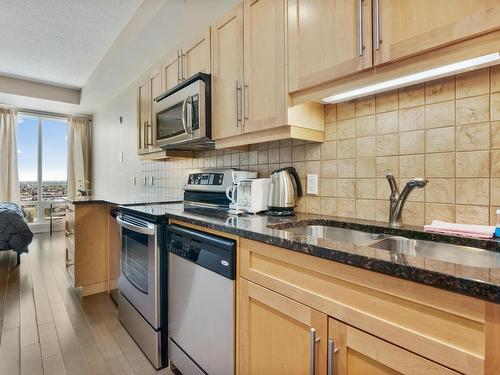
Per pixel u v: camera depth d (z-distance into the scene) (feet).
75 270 8.57
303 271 3.07
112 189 15.80
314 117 4.91
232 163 7.36
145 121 9.05
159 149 8.30
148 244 5.62
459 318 1.97
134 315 6.27
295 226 4.47
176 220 5.29
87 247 8.78
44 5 8.66
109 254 8.83
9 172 17.21
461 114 3.60
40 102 16.34
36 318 7.29
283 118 4.44
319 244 2.88
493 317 1.82
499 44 2.62
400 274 2.23
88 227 8.80
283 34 4.40
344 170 4.85
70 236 9.65
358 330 2.56
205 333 4.44
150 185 11.68
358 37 3.48
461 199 3.61
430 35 2.93
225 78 5.58
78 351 5.91
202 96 5.91
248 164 6.82
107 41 10.84
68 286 9.50
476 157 3.49
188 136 6.27
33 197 18.57
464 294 1.93
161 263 5.45
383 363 2.38
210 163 8.21
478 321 1.88
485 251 3.14
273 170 6.13
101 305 8.09
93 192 19.27
